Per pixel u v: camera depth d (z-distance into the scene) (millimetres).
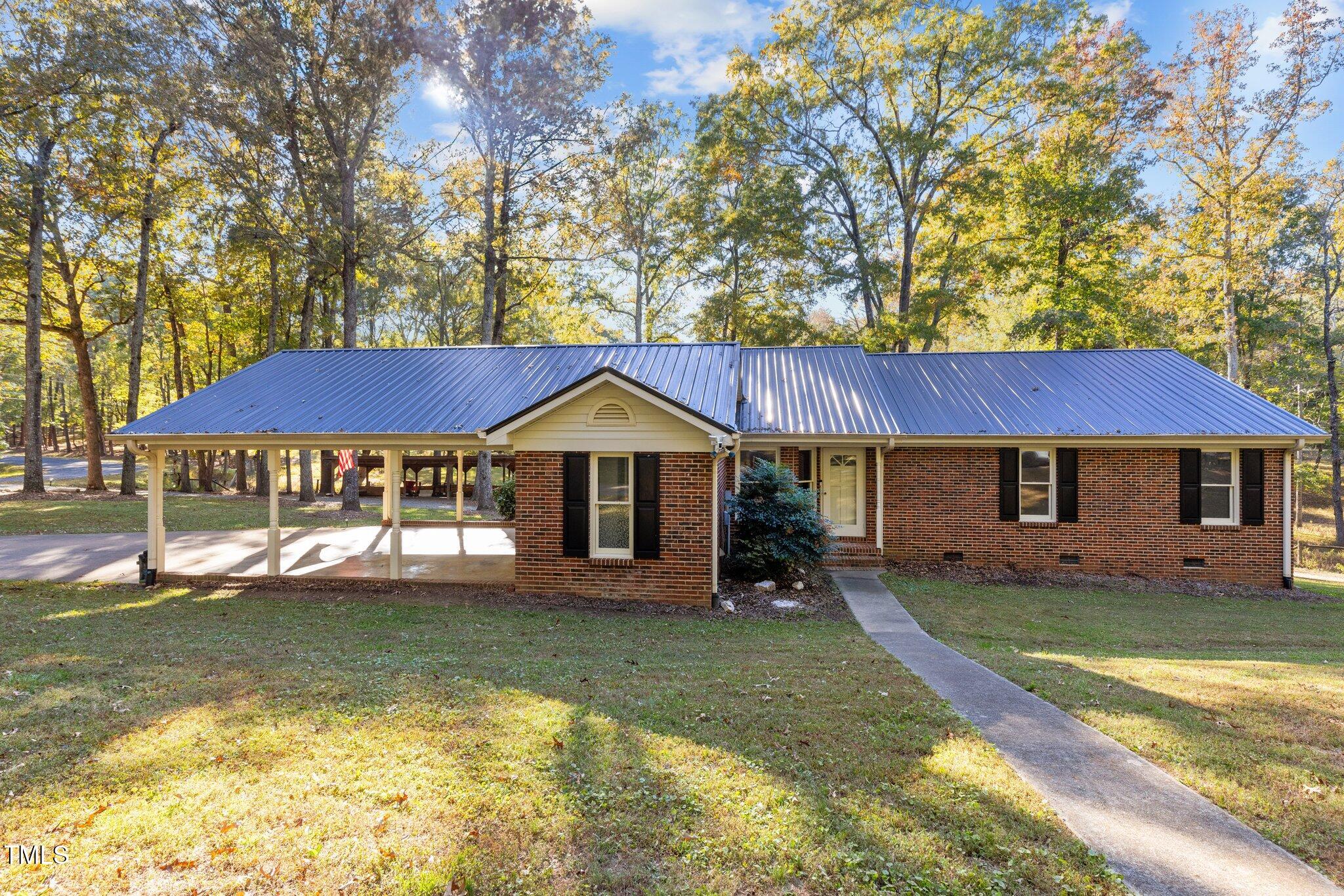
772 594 10922
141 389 42469
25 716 4875
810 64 27375
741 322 29172
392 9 20500
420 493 35031
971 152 25734
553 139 22984
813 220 27219
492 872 3039
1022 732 4742
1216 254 24891
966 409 13914
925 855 3182
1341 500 25531
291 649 7191
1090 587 12219
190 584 11320
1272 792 3844
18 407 53844
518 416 10273
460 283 35250
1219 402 13250
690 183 29859
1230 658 7809
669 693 5535
